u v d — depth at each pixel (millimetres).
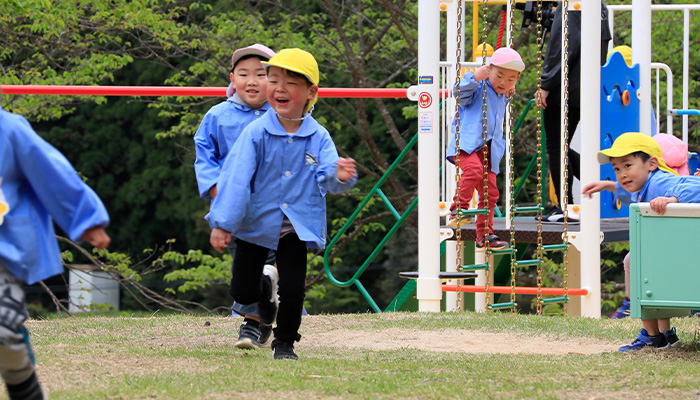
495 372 8062
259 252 8680
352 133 38969
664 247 8945
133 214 44031
